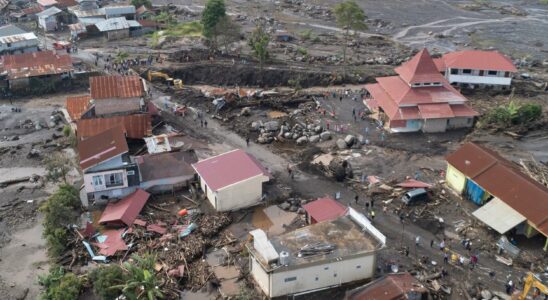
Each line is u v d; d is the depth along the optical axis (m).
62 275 50.50
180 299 48.62
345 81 104.50
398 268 51.50
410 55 121.25
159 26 141.00
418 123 82.31
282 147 78.19
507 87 99.38
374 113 89.00
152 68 108.38
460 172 63.88
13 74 99.94
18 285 51.62
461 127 84.00
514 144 78.56
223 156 66.31
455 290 48.94
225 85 105.69
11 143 80.81
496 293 48.38
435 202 63.09
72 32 133.00
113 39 132.88
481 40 138.38
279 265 46.25
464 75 99.50
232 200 61.50
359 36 139.62
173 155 69.31
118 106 83.00
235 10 165.62
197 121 86.12
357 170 70.81
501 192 58.78
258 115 88.69
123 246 55.09
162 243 55.50
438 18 161.88
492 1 187.00
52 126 86.44
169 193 65.69
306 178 69.00
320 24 151.75
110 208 61.50
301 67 110.75
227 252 54.62
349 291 46.25
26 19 149.38
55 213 57.25
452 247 55.06
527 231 56.12
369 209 61.62
